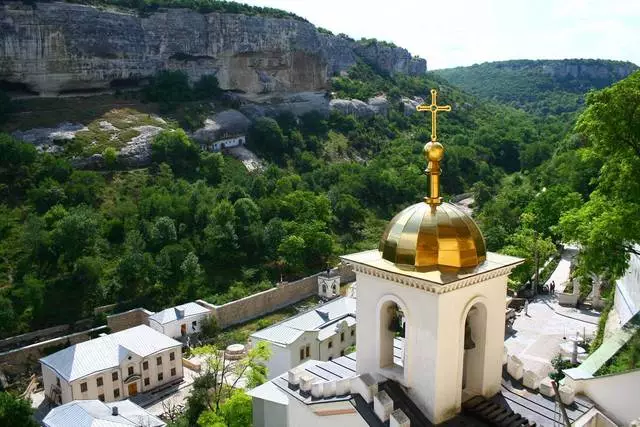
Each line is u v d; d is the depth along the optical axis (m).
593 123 29.56
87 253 78.38
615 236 28.39
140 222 87.19
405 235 17.38
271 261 90.88
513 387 19.84
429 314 16.56
